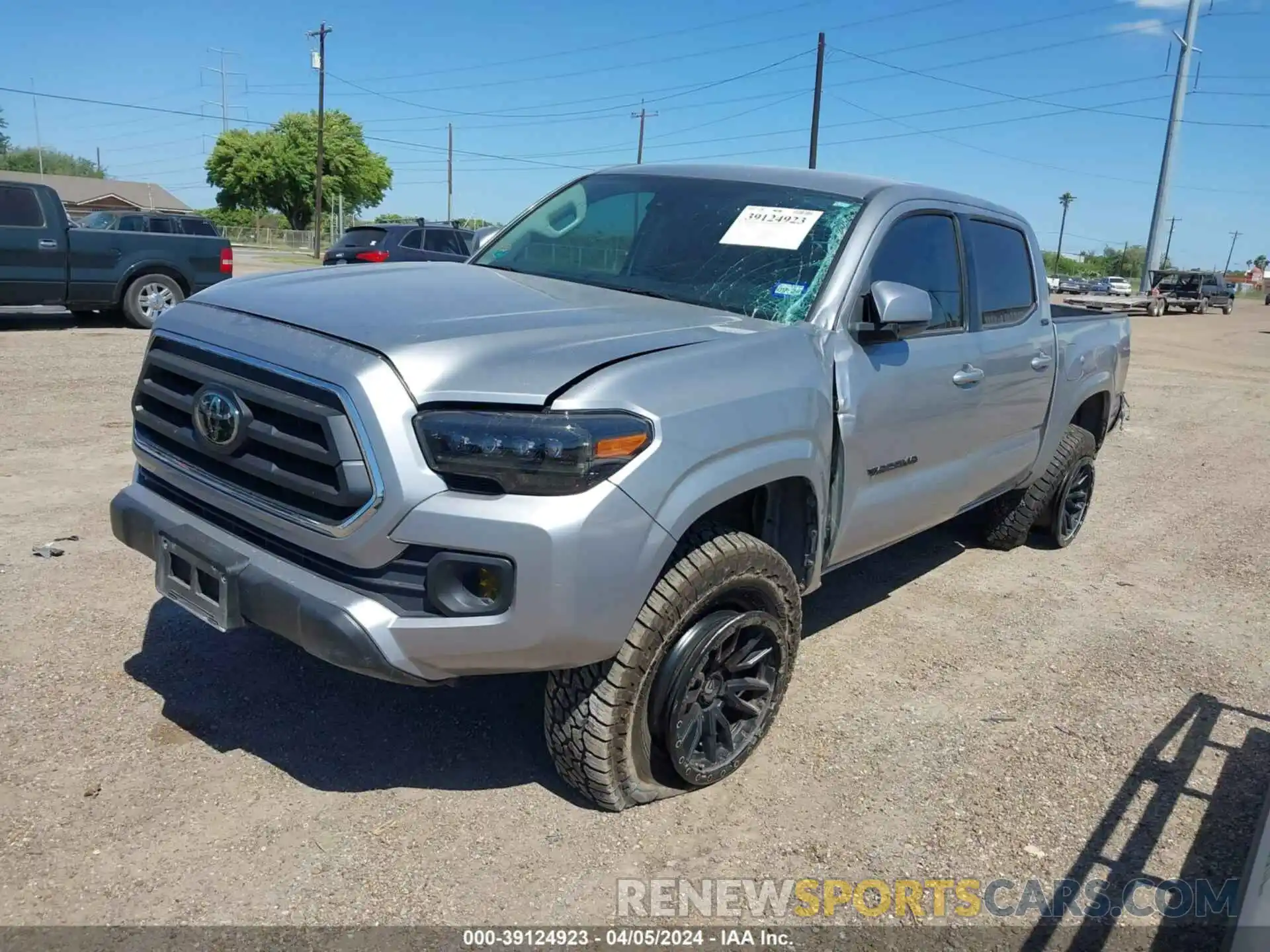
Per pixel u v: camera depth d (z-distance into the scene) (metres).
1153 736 3.81
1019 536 5.95
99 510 5.47
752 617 3.13
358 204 81.75
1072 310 6.43
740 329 3.32
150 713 3.43
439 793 3.12
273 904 2.58
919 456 4.05
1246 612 5.28
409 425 2.54
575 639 2.62
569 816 3.04
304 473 2.69
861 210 3.84
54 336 11.84
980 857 3.01
